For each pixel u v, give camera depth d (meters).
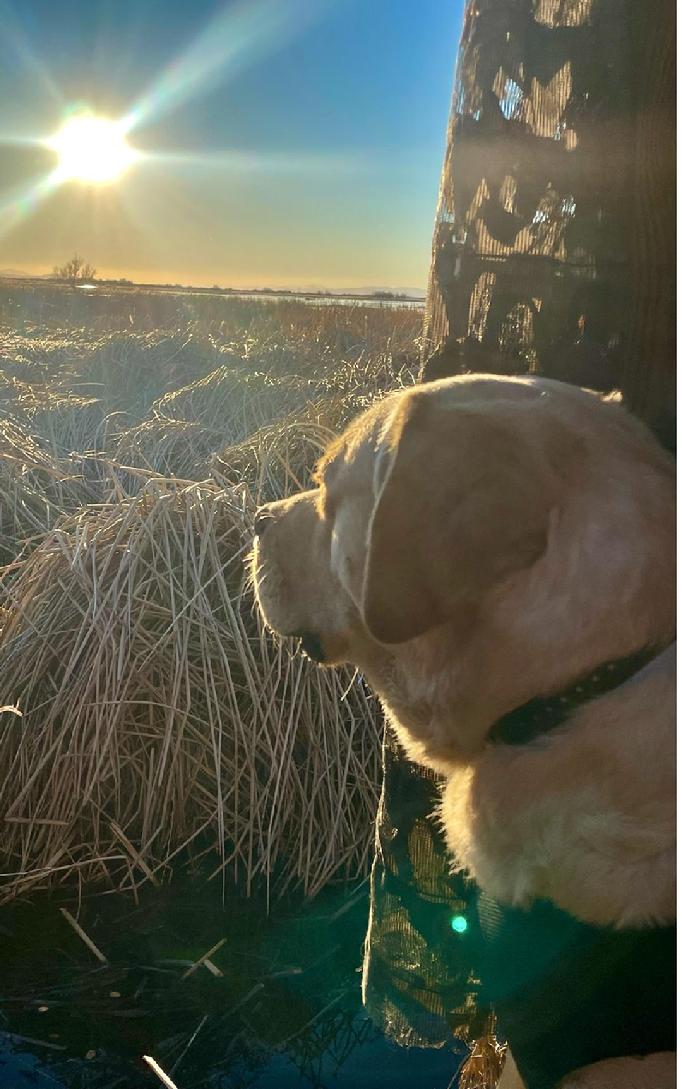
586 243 1.86
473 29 1.94
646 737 1.36
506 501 1.41
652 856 1.33
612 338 1.86
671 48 1.74
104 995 2.50
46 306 14.46
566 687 1.41
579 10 1.83
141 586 3.52
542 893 1.43
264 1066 2.28
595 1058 1.37
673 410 1.82
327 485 1.83
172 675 3.31
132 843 3.16
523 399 1.52
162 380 7.41
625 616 1.39
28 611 3.53
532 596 1.42
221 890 3.00
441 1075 2.27
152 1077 2.23
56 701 3.25
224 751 3.29
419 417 1.46
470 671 1.48
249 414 5.75
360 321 10.80
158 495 3.80
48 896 2.95
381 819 2.20
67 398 6.49
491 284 1.96
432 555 1.41
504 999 1.50
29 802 3.20
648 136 1.77
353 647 1.84
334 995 2.52
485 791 1.49
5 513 4.57
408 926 2.11
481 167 1.95
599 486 1.44
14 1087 2.18
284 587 2.00
